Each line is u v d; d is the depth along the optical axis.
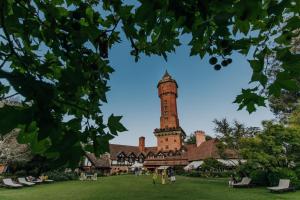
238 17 1.88
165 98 76.38
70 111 2.46
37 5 2.49
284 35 2.78
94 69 3.00
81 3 2.92
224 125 31.84
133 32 2.97
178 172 57.75
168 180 35.53
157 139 74.12
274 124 22.84
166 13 2.21
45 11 2.56
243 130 30.97
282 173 21.48
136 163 76.69
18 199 17.86
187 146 74.56
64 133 1.72
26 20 2.40
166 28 2.43
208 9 1.96
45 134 1.60
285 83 2.68
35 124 1.74
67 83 1.88
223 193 18.84
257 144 22.69
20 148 34.41
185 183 29.72
